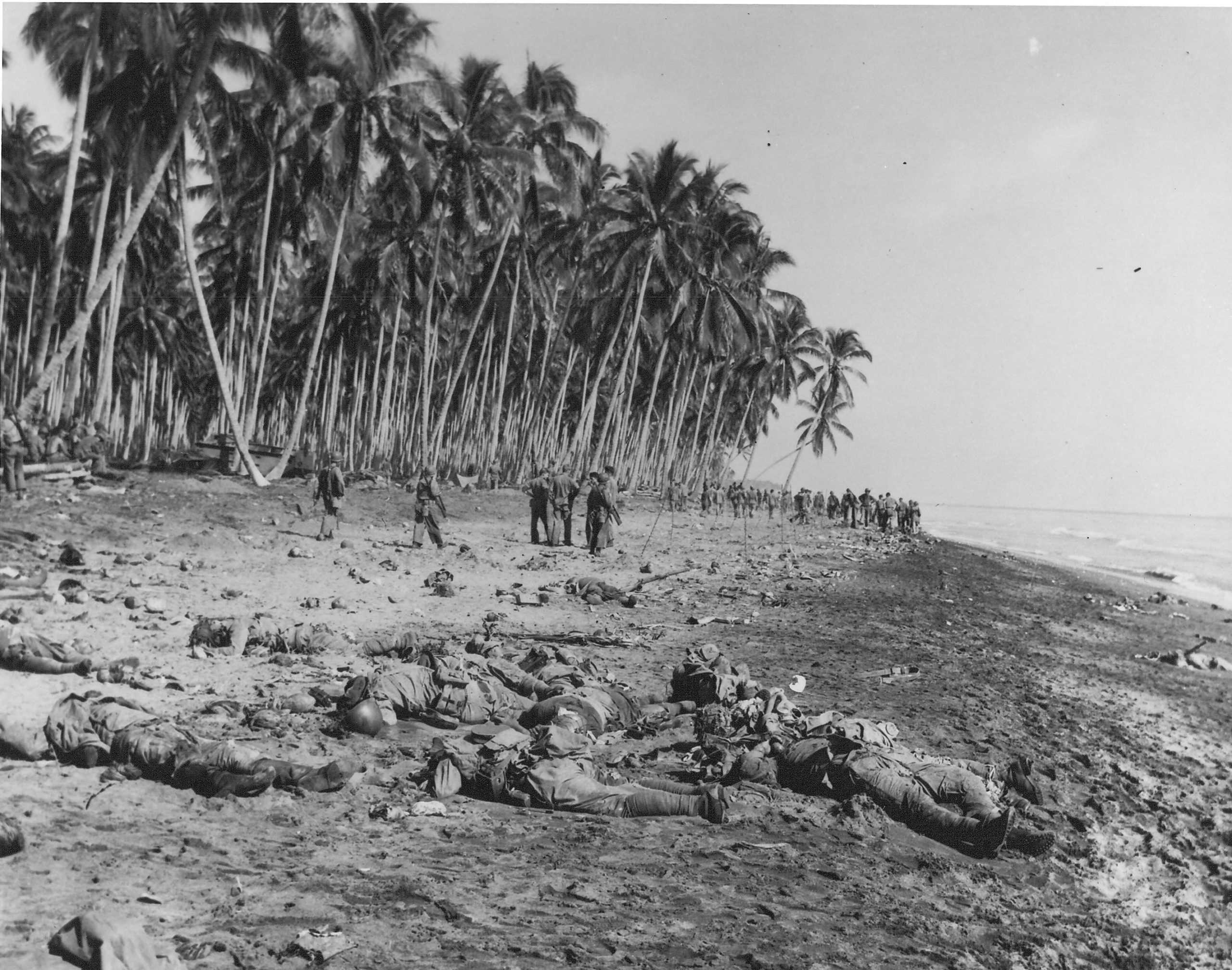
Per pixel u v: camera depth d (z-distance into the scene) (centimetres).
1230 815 877
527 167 3581
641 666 1163
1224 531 12838
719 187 4656
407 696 845
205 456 3155
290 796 621
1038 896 630
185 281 5556
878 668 1303
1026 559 4703
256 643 1041
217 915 429
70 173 2273
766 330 5712
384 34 2964
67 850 480
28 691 760
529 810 661
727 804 682
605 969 416
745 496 4734
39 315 4931
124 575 1440
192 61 2403
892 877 605
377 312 4741
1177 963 554
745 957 448
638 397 6838
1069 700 1314
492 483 4144
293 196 3431
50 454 2369
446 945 422
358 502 2834
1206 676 1678
